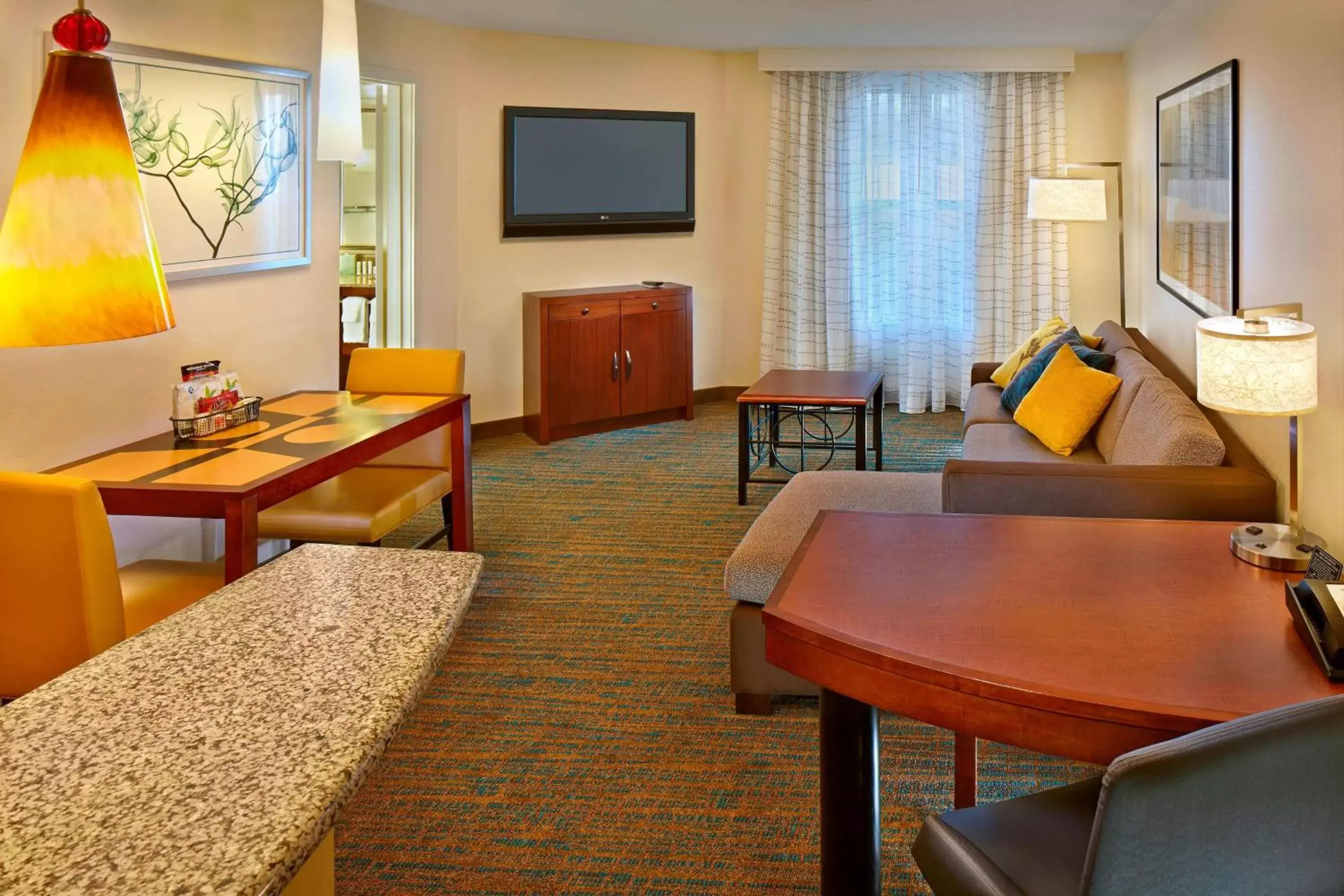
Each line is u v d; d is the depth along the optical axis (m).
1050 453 4.78
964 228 7.91
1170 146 5.59
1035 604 2.01
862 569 2.21
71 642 2.35
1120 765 1.17
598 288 7.61
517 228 7.12
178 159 3.90
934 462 6.44
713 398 8.42
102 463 3.22
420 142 6.39
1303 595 1.89
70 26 2.51
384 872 2.42
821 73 7.80
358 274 8.22
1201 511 3.18
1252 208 3.84
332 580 1.61
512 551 4.84
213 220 4.12
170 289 3.93
